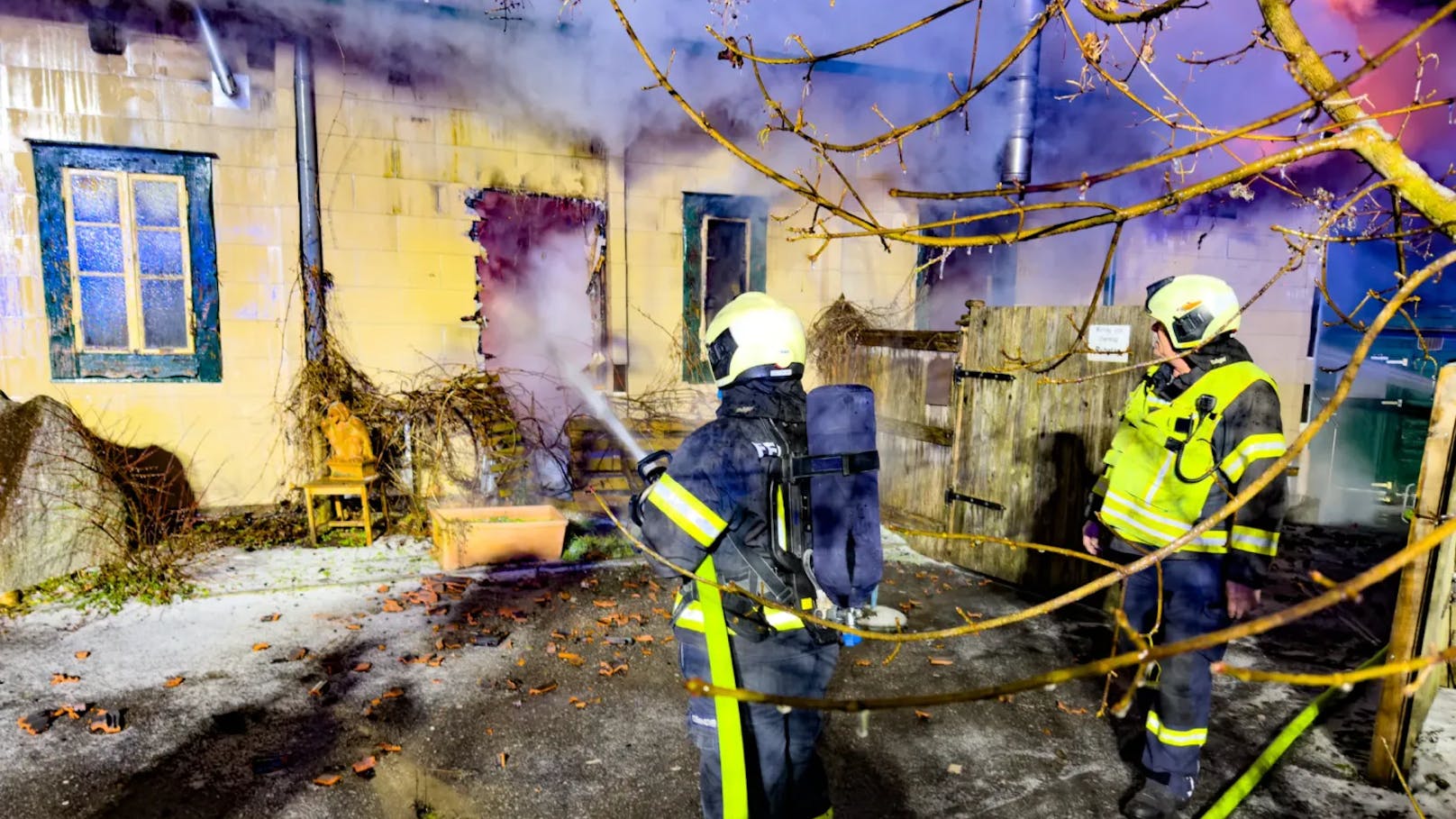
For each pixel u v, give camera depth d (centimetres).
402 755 331
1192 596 279
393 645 431
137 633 437
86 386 614
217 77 618
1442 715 372
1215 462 276
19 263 594
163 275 628
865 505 214
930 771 329
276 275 648
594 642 441
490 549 545
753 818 216
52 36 581
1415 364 747
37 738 333
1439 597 326
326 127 651
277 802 299
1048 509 525
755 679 215
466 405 657
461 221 701
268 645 426
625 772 323
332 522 600
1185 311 284
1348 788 318
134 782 307
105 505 527
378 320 684
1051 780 324
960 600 523
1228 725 367
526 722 359
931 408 634
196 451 641
